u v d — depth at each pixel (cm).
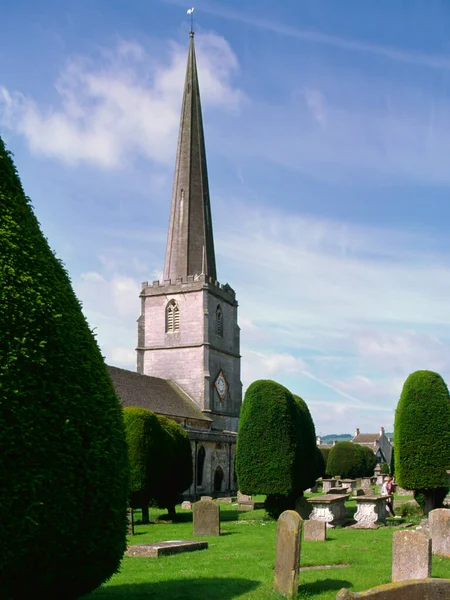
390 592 796
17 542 800
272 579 1270
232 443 5709
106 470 925
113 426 959
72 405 895
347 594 771
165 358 6100
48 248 998
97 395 944
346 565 1465
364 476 6450
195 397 5934
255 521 2655
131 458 2609
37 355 869
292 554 1153
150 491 2662
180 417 5422
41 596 873
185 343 6050
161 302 6212
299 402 3059
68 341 926
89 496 895
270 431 2625
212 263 6538
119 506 945
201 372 5947
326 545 1780
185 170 6544
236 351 6644
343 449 6250
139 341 6200
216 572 1356
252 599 1109
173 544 1694
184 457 3045
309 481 2975
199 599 1109
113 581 1261
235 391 6531
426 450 2578
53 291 940
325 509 2319
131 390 5188
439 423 2595
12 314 865
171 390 5866
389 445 12356
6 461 802
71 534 861
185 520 2873
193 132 6662
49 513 834
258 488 2595
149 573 1350
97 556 905
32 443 827
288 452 2600
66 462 864
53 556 845
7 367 831
